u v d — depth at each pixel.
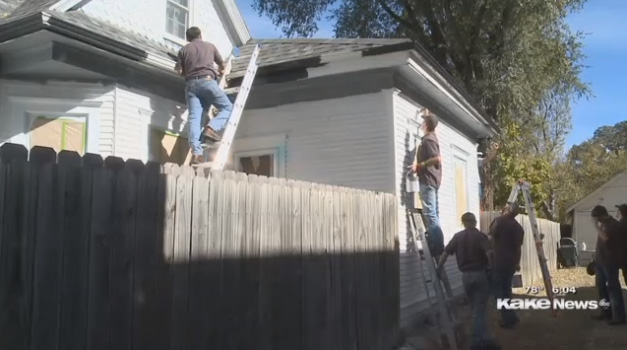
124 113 7.94
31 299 3.13
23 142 7.52
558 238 24.36
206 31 10.59
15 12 7.62
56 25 6.48
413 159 9.32
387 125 8.72
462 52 19.84
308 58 8.73
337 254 6.19
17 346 3.05
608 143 79.06
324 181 9.11
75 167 3.42
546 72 20.94
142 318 3.76
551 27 20.45
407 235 8.95
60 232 3.30
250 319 4.75
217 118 7.53
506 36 18.94
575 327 9.79
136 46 7.61
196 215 4.25
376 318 7.02
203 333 4.24
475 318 7.89
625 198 31.98
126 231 3.69
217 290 4.41
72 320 3.33
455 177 12.51
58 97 7.64
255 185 4.93
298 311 5.41
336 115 9.13
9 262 3.05
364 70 8.73
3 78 7.46
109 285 3.55
